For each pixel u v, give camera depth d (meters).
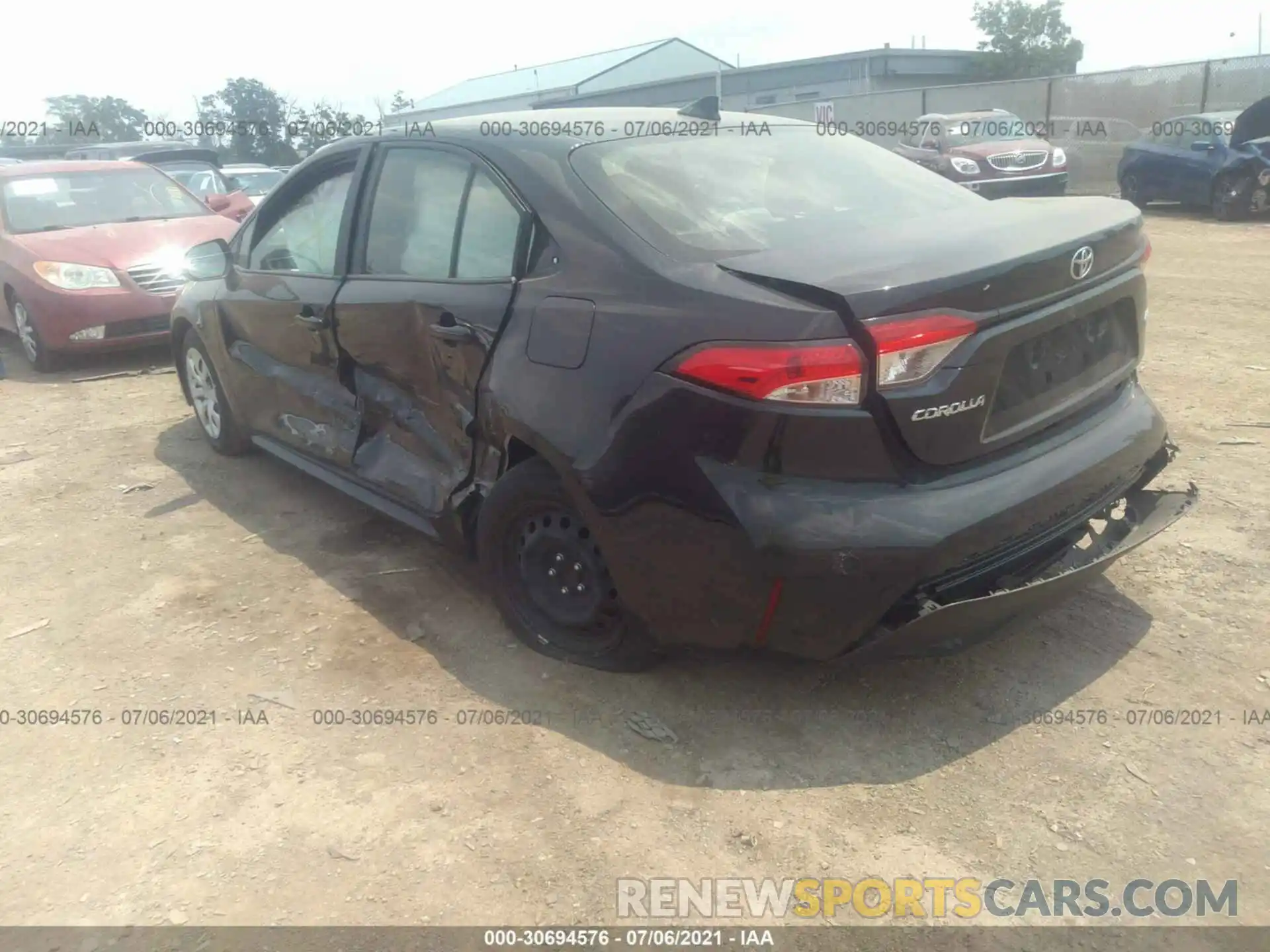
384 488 3.77
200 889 2.41
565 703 3.06
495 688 3.15
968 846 2.46
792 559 2.48
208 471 5.16
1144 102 18.75
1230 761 2.69
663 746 2.85
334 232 4.02
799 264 2.62
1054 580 2.73
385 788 2.73
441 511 3.48
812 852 2.46
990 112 16.98
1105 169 18.78
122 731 3.02
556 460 2.87
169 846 2.55
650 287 2.72
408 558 4.08
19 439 5.86
